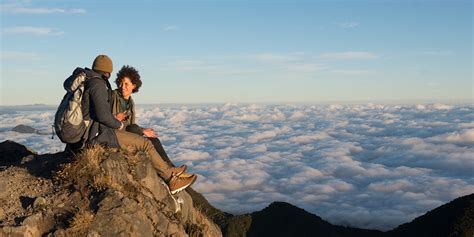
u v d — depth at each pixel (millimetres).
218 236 5234
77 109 4203
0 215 3758
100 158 4168
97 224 3688
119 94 4617
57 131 4258
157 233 4051
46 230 3662
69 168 4109
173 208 4578
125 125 4719
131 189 4145
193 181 4727
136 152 4492
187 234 4375
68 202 3867
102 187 3986
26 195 4020
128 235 3752
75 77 4246
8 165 4867
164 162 4648
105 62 4379
